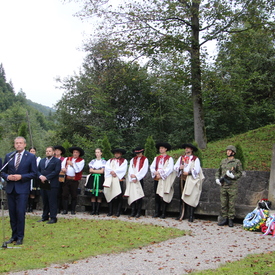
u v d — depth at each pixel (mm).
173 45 14727
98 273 4703
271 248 6059
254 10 14562
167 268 4875
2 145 34750
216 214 9031
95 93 23016
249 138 16547
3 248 6191
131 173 9688
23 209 6707
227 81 17297
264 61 21297
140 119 25141
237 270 4645
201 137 16203
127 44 15086
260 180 9078
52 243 6520
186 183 9008
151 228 7750
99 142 22078
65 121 26969
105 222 8555
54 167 8766
